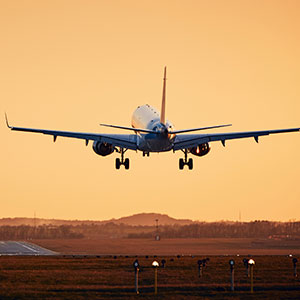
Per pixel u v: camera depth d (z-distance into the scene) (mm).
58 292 171375
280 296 164375
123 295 166500
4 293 168500
